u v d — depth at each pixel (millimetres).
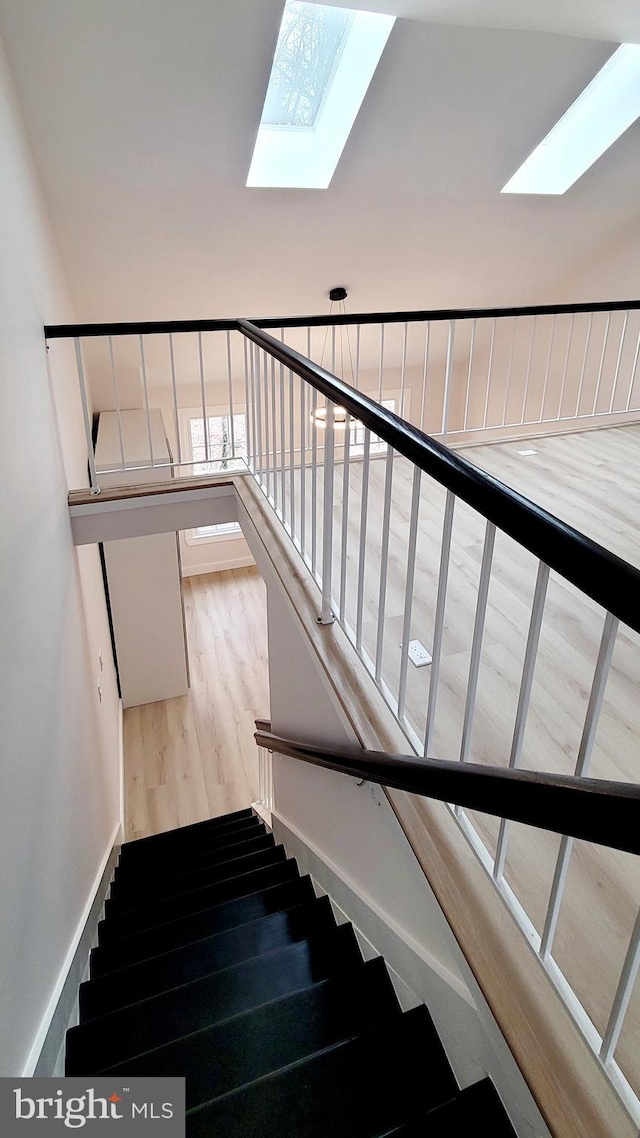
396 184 3814
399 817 1348
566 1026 969
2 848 1315
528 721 1661
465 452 3771
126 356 5090
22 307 2113
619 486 3180
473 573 2389
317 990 1541
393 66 2988
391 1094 1222
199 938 2152
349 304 5043
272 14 2594
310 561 2375
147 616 4891
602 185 4223
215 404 6008
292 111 3449
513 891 1241
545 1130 929
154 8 2498
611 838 631
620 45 3037
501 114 3377
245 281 4488
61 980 1765
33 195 2816
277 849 2930
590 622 2084
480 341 6152
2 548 1527
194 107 3004
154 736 4844
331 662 1834
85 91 2807
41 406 2318
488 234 4516
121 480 4203
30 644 1761
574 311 3686
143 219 3688
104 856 3012
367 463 1566
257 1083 1229
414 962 1392
